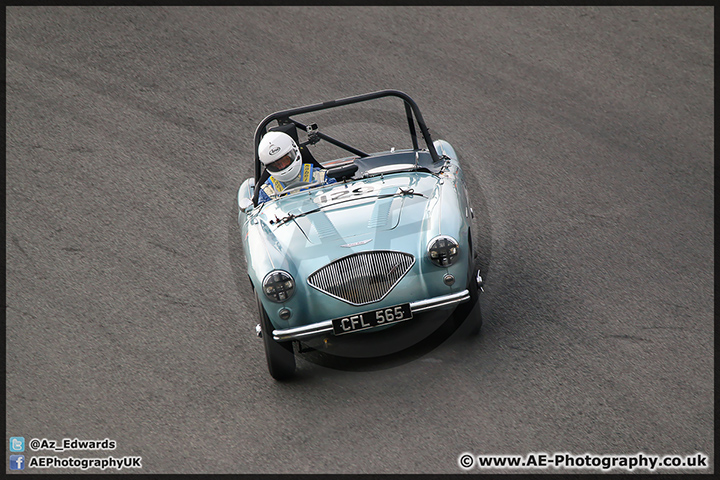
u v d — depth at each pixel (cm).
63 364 2005
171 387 1891
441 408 1706
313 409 1758
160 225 2617
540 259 2238
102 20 4000
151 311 2197
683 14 3788
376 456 1600
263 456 1642
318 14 3953
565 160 2777
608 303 2011
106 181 2886
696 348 1812
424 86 3322
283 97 3331
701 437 1559
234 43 3753
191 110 3294
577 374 1764
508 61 3472
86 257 2472
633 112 3050
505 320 1980
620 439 1572
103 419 1803
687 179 2606
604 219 2416
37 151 3095
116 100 3391
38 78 3566
